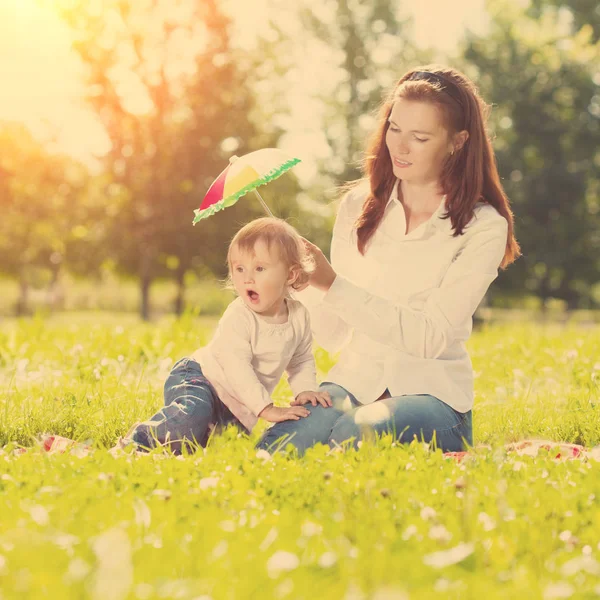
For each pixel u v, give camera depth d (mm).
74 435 6359
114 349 10352
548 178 50625
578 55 50969
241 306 5613
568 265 51469
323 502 3771
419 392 5613
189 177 47812
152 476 4168
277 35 51375
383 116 5781
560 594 2619
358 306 5434
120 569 2584
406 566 2822
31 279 72062
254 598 2564
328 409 5504
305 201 52312
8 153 51375
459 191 5586
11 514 3492
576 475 4426
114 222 48844
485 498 3805
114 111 49312
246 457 4648
